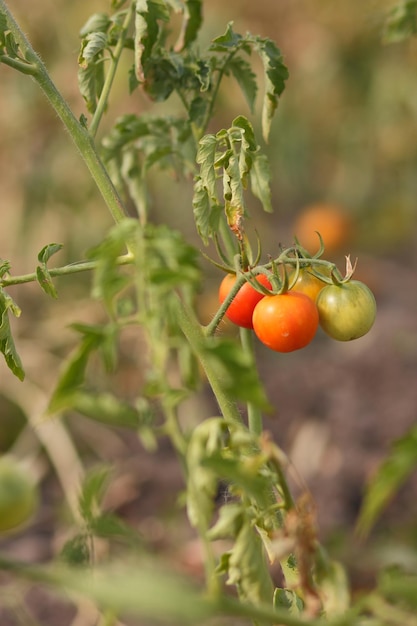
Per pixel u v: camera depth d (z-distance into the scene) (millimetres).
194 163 2854
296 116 6684
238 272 2084
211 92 2787
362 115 6590
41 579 1384
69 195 5910
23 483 2061
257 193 2252
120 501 4730
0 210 5934
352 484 4730
